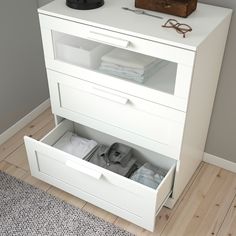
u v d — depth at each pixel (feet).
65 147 6.23
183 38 4.31
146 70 4.95
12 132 7.33
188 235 5.52
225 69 5.65
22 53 6.98
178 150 5.11
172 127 4.94
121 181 5.07
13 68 6.91
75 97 5.66
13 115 7.27
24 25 6.80
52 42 5.25
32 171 6.15
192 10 4.87
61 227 5.60
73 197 6.08
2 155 6.89
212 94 5.72
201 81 4.86
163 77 5.04
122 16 4.83
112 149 6.22
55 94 5.84
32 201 5.99
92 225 5.63
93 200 5.73
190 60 4.25
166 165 6.13
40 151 5.66
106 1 5.24
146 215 5.22
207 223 5.70
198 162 6.53
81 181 5.61
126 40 4.58
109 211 5.67
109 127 5.63
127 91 5.02
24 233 5.52
